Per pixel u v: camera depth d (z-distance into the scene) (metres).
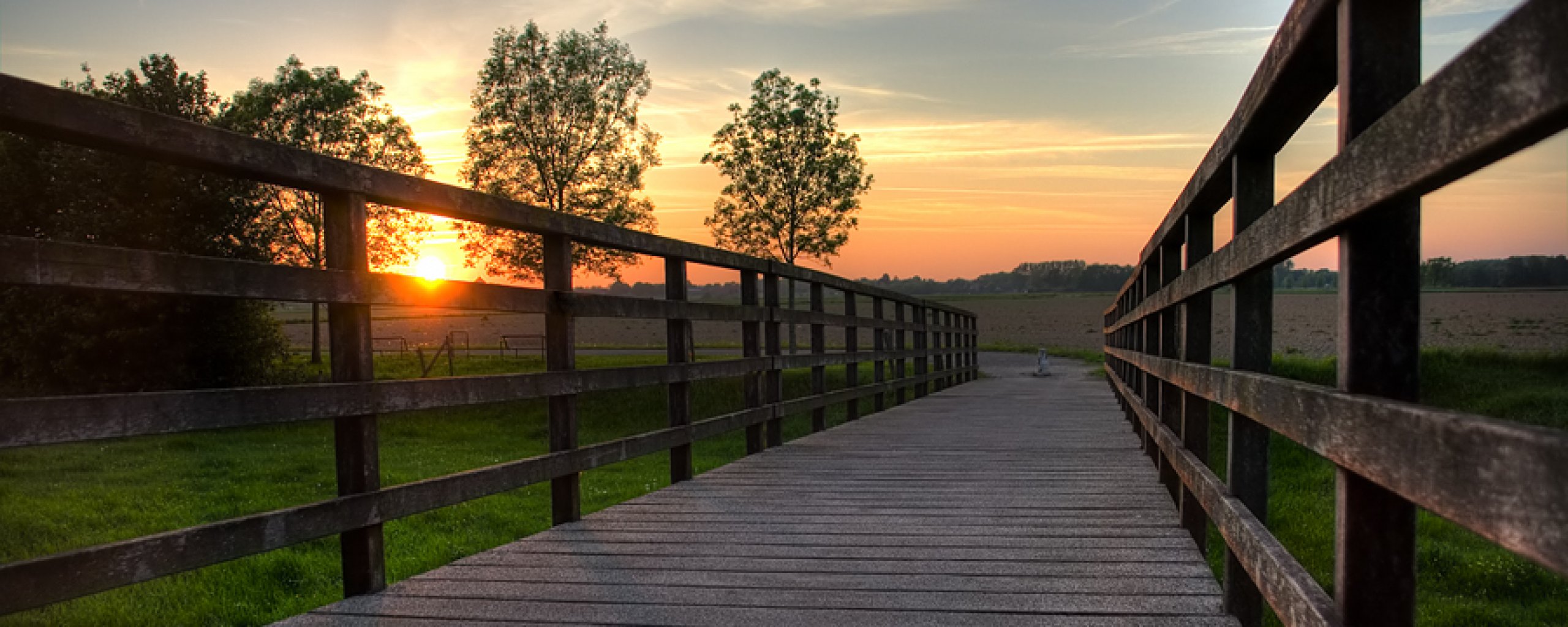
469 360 33.53
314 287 2.68
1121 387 9.49
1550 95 0.78
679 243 5.20
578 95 25.48
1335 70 1.81
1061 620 2.71
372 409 2.91
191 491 9.91
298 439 16.52
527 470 3.74
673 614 2.80
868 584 3.13
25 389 19.69
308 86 29.66
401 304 3.02
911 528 4.04
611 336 61.84
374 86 30.48
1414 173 1.11
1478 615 4.72
